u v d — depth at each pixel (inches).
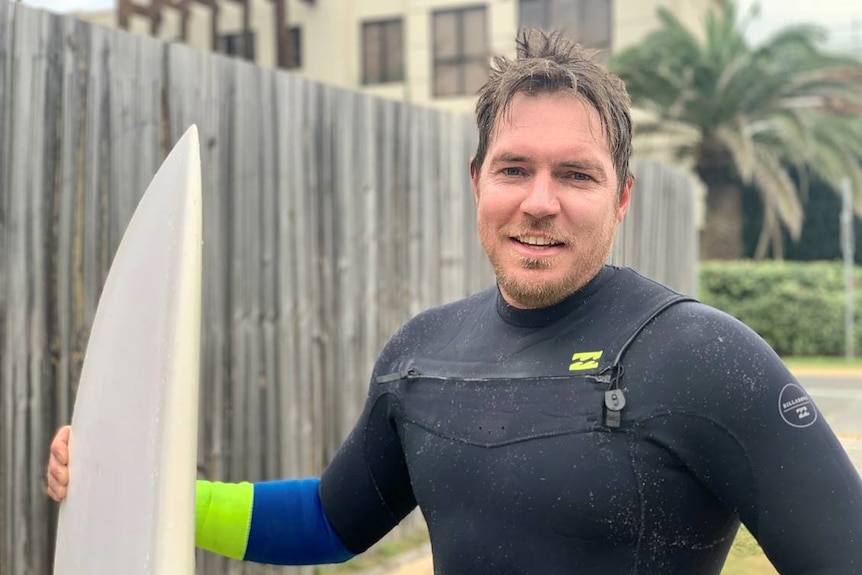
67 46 105.7
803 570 42.9
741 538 57.2
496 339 52.5
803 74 524.7
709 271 543.5
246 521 61.4
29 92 101.7
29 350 103.3
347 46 676.7
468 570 48.6
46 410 105.6
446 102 659.4
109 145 111.0
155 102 116.7
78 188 107.5
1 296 100.1
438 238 177.9
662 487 44.7
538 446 46.8
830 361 353.7
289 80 139.3
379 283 160.9
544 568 45.9
